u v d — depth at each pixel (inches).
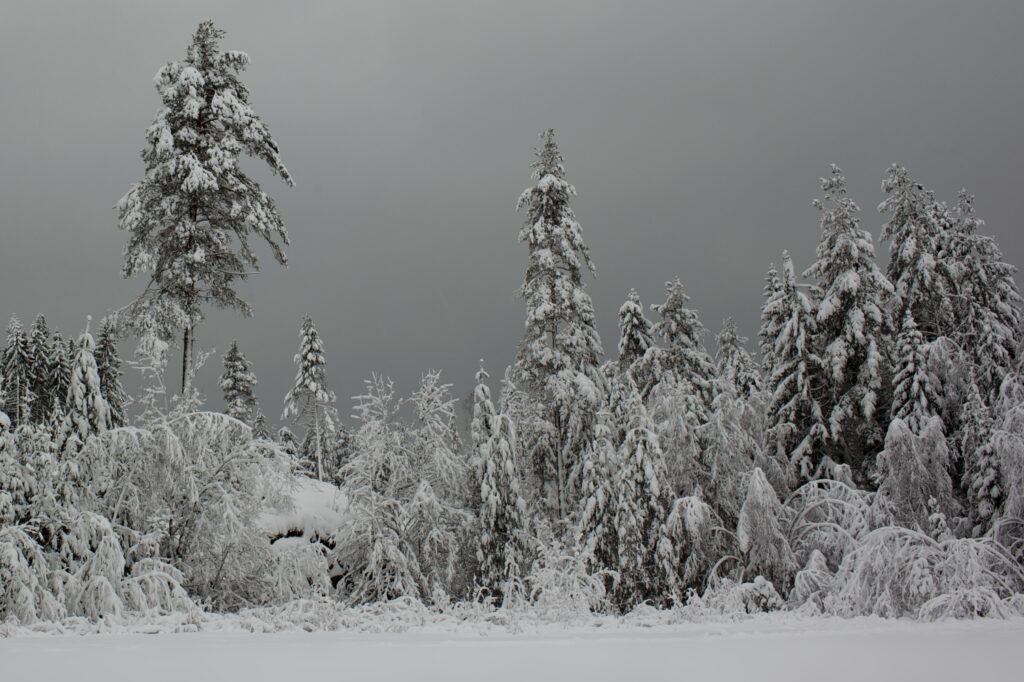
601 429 897.5
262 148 971.9
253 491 817.5
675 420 933.8
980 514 838.5
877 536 669.9
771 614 666.2
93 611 636.7
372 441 951.0
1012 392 854.5
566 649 401.7
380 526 888.9
